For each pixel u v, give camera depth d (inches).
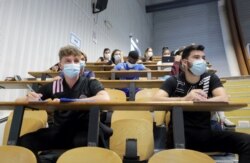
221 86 62.5
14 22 123.3
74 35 180.2
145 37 358.3
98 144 49.9
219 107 49.9
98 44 218.8
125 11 291.9
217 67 319.3
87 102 47.7
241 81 133.2
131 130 62.1
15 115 49.8
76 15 186.1
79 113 59.2
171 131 53.9
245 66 278.7
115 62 169.6
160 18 383.9
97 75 127.8
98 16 223.0
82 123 58.7
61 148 56.9
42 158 55.4
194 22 356.2
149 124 63.3
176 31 366.0
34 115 75.0
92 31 209.3
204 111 57.9
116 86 102.7
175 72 90.7
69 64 62.6
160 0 383.2
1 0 116.4
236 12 319.6
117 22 265.3
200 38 345.1
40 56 141.6
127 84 98.5
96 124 47.3
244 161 48.1
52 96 64.2
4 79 107.8
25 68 128.6
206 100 49.5
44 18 148.0
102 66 149.9
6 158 44.3
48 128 59.1
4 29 116.6
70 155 42.7
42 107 53.2
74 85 64.2
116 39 259.0
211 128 60.3
